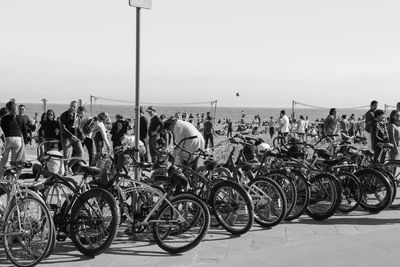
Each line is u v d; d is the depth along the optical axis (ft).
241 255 18.43
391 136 32.68
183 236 19.06
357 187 25.76
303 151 26.45
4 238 17.22
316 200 24.03
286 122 65.21
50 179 18.94
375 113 32.96
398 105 35.96
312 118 348.79
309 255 18.45
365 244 19.94
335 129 43.68
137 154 22.22
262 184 22.74
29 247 17.17
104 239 18.03
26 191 17.42
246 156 24.14
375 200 26.66
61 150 37.47
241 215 22.02
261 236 21.03
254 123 129.18
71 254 18.40
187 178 21.48
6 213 17.51
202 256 18.29
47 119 37.76
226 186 21.03
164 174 20.90
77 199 18.19
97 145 39.17
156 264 17.35
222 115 380.99
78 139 35.29
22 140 34.35
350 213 26.00
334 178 23.90
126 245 19.61
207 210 18.61
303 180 23.76
